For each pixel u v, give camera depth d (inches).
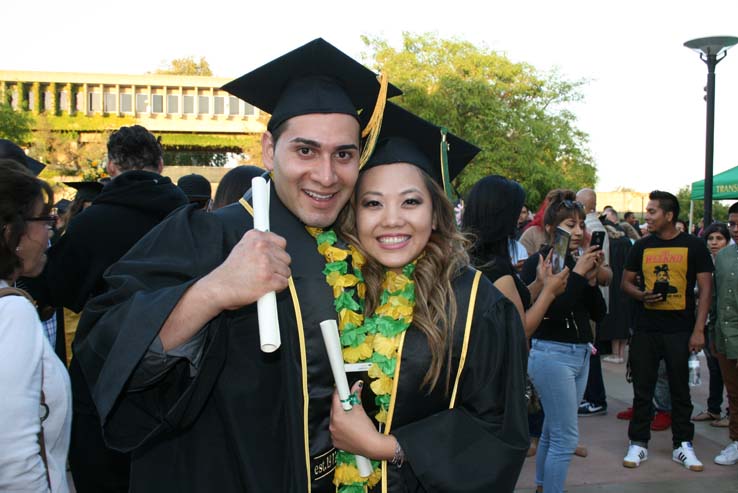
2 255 72.6
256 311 66.9
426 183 76.5
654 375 197.9
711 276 194.4
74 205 157.0
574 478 187.6
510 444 71.1
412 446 68.6
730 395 200.7
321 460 68.0
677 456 198.7
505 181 119.0
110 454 106.5
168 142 1801.2
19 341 67.9
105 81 1769.2
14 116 1270.9
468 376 73.4
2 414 65.5
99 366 62.0
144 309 59.2
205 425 66.6
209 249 67.2
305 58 73.5
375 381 71.2
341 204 71.3
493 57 888.9
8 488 66.6
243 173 135.0
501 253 119.2
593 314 156.4
